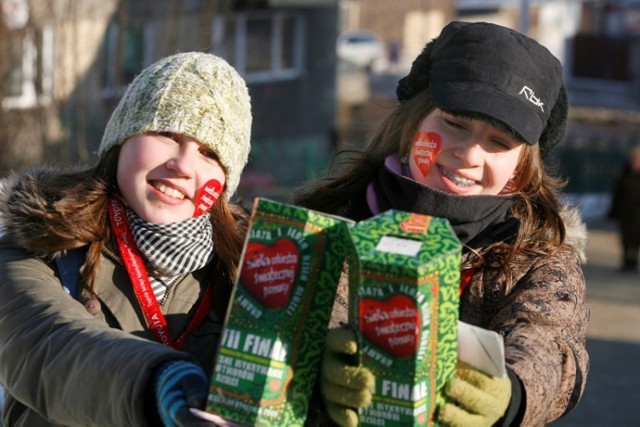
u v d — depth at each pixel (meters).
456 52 3.03
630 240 18.02
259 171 24.73
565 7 54.69
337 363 2.38
